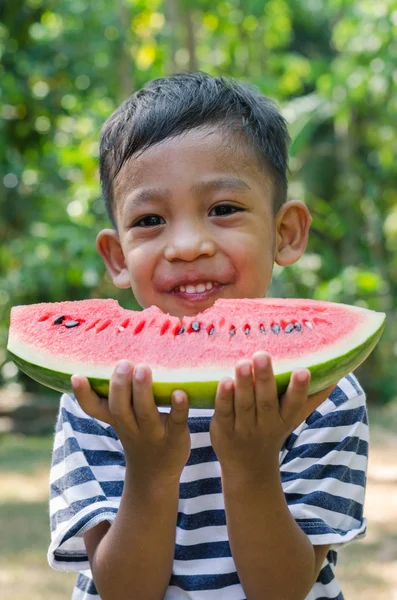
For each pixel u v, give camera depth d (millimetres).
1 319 11766
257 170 1872
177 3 9820
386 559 4805
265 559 1608
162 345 1586
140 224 1825
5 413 10758
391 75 10125
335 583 1970
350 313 1615
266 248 1877
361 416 1932
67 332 1646
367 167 14117
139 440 1456
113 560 1625
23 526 5633
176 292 1815
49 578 4520
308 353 1513
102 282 11789
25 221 11047
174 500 1583
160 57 11234
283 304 1649
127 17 11102
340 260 14266
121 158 1862
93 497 1800
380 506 6137
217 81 2049
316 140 14180
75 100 10719
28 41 9570
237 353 1541
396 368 13609
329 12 13250
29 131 10180
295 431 1891
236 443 1453
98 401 1476
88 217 9555
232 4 11492
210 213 1801
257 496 1552
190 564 1766
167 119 1824
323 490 1804
